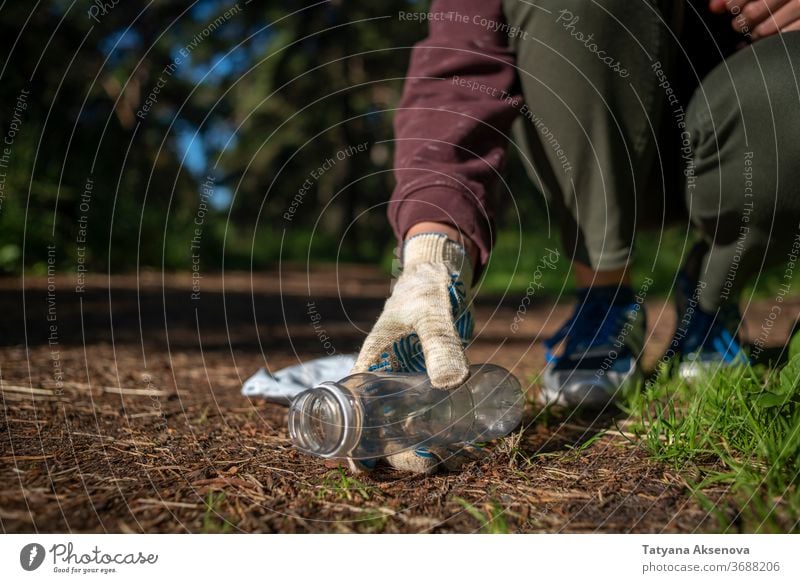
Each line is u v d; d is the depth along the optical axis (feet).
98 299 15.38
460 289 4.31
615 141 5.49
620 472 4.26
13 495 3.84
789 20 5.29
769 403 4.21
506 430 4.60
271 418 5.78
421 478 4.22
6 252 18.39
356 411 3.71
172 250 25.09
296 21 47.34
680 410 5.35
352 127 54.60
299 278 29.40
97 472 4.22
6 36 22.41
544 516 3.71
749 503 3.69
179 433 5.20
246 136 55.88
